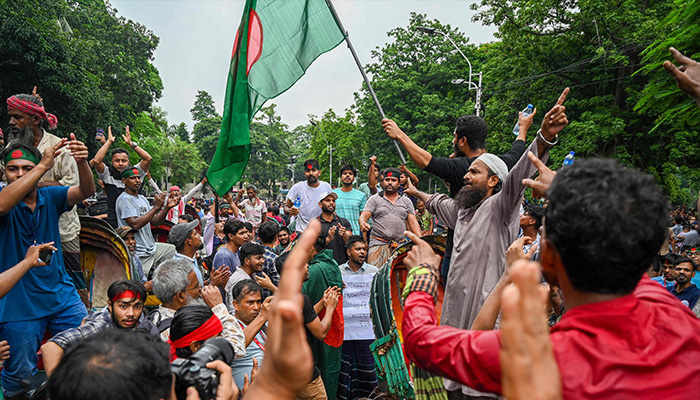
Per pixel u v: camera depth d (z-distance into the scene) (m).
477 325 2.03
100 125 24.86
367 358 5.24
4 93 20.17
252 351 3.65
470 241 2.90
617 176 1.18
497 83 25.08
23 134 4.14
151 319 3.60
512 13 22.14
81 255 4.82
